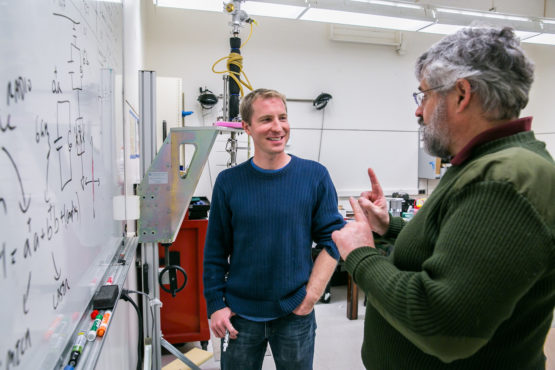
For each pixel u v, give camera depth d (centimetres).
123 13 143
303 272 120
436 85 65
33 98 46
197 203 228
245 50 334
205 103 304
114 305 76
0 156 37
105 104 95
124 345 142
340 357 210
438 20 276
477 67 60
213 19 322
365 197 104
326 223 123
